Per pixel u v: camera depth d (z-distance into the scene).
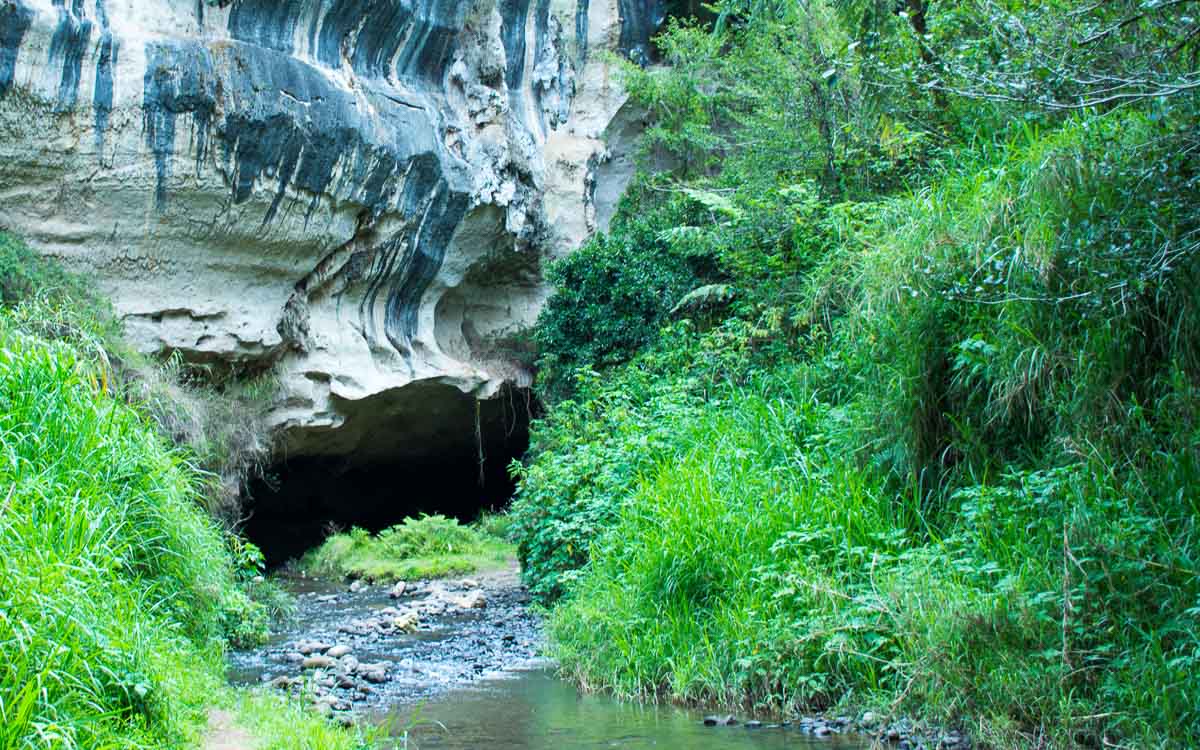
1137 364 7.08
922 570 7.04
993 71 6.58
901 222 9.12
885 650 6.77
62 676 4.14
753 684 7.03
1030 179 7.61
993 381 7.72
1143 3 5.99
